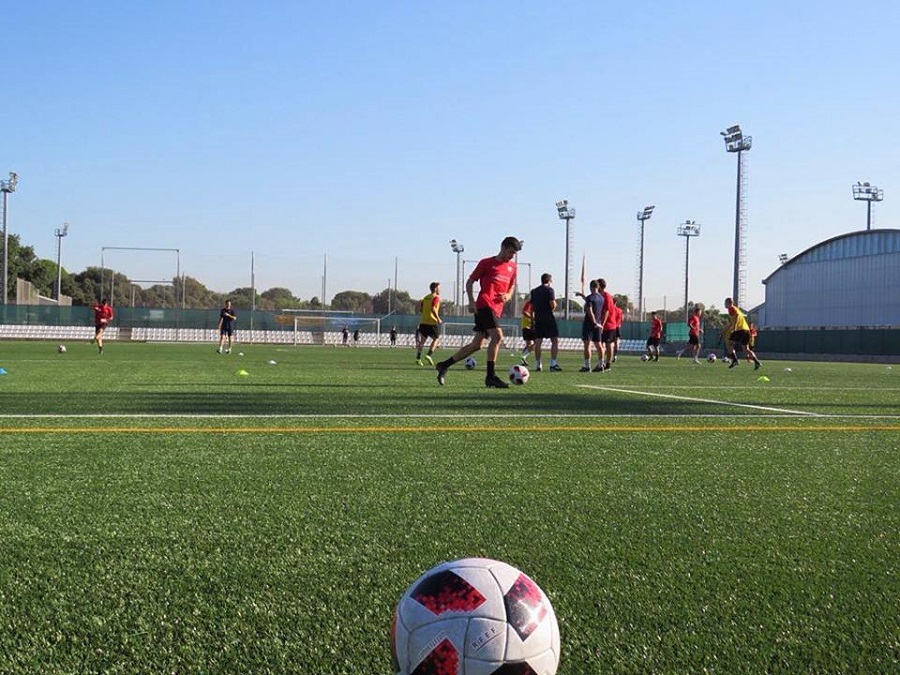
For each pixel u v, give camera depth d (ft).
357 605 8.17
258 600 8.28
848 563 9.72
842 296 176.55
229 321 85.61
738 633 7.59
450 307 229.45
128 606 8.08
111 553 9.71
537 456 17.01
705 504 12.74
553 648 5.74
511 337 164.45
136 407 25.43
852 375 57.52
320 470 15.03
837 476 15.38
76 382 36.68
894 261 164.25
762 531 11.14
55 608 8.00
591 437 20.03
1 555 9.58
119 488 13.23
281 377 42.83
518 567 9.37
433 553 9.87
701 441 19.77
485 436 19.85
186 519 11.28
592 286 56.39
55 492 12.87
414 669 5.61
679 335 164.96
